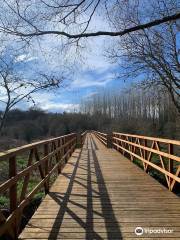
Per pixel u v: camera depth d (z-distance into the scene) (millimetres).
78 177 5586
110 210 3564
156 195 4258
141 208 3639
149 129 21047
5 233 2516
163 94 9531
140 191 4496
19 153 2799
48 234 2855
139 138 6852
